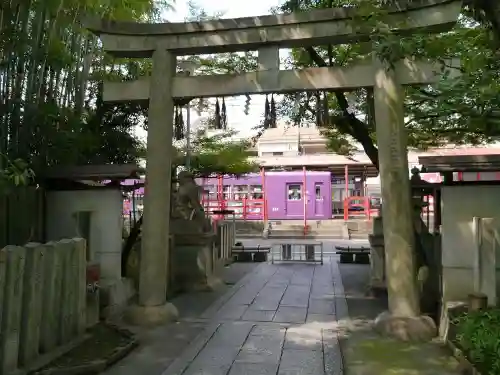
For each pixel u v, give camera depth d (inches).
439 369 202.1
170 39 292.7
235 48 289.6
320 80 273.7
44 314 215.5
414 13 248.7
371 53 256.1
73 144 316.5
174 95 294.5
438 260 281.0
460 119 273.1
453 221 255.9
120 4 308.2
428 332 243.3
